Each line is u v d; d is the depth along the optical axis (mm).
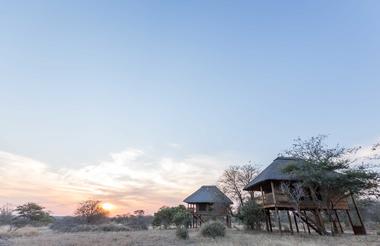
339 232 29203
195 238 23812
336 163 26906
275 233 28453
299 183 28016
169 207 53438
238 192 48469
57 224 49812
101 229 41781
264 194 31219
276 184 30453
